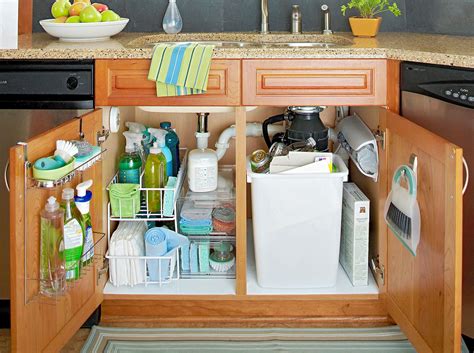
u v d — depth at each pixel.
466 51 1.87
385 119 2.06
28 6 2.69
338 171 2.23
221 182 2.52
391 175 2.03
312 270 2.23
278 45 2.57
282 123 2.72
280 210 2.17
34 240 1.63
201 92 2.06
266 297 2.20
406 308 1.94
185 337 2.13
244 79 2.06
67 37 2.31
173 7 2.61
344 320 2.23
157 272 2.28
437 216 1.63
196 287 2.25
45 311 1.72
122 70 2.06
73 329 1.93
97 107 2.09
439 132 1.83
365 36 2.51
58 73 2.05
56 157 1.63
